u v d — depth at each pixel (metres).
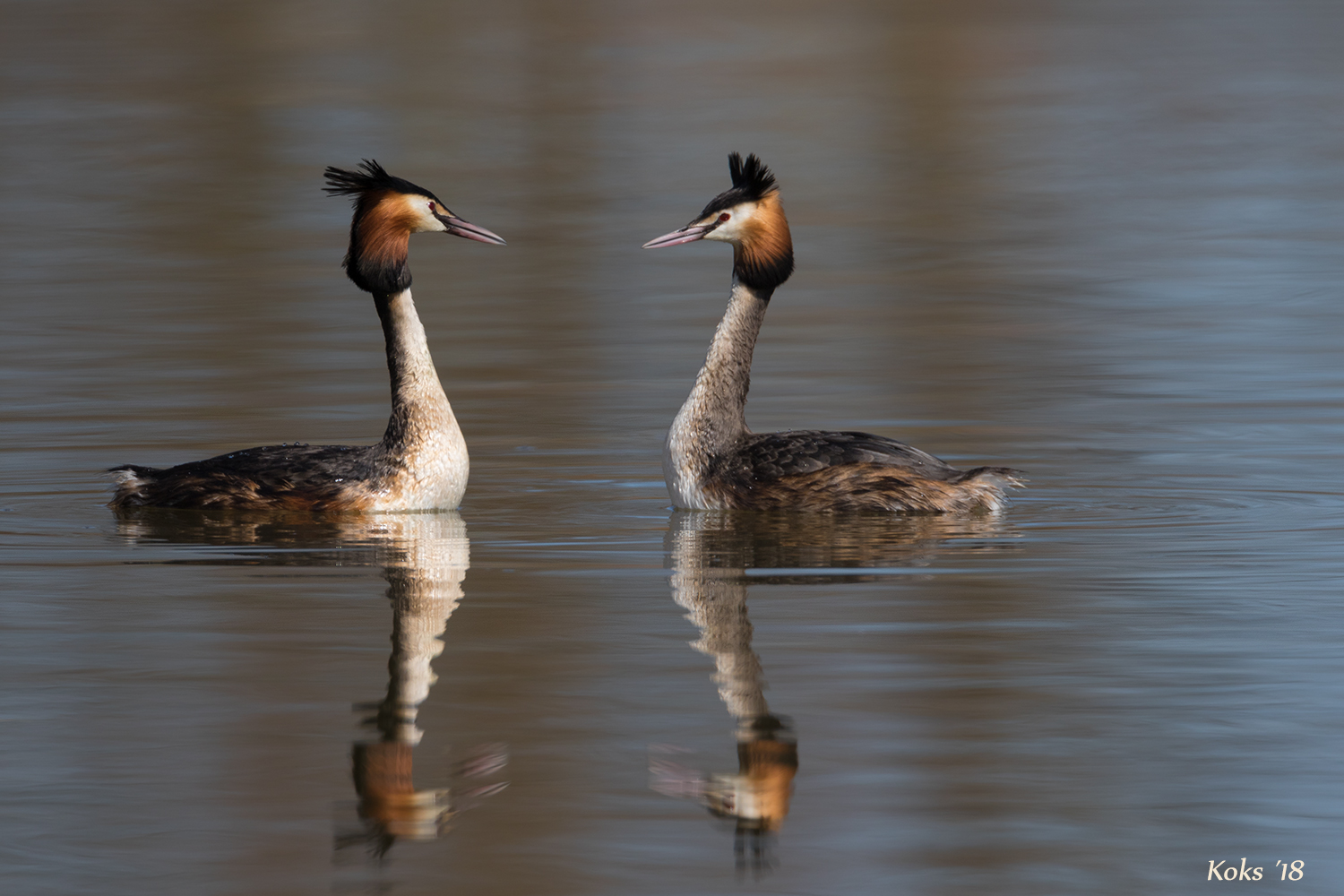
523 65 57.03
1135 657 10.70
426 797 8.66
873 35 64.06
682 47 61.41
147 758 9.17
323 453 15.11
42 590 12.32
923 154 42.09
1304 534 13.79
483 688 10.21
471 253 31.28
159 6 69.94
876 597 12.08
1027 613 11.65
